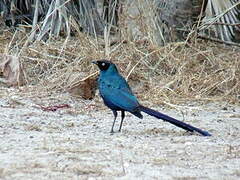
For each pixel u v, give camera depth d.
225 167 9.45
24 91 15.09
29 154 9.74
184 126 11.38
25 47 17.05
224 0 19.03
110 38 17.73
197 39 18.22
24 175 8.68
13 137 10.94
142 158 9.75
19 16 19.88
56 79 15.53
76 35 18.39
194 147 10.61
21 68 15.83
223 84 16.03
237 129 12.35
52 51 17.14
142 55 16.80
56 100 14.58
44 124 12.25
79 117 13.13
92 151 10.05
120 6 18.12
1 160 9.37
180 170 9.21
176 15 18.31
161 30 18.12
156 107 14.48
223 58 17.75
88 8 19.05
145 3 17.75
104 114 13.55
